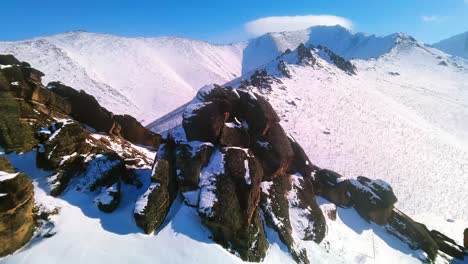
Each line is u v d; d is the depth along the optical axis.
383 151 56.50
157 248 14.73
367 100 82.06
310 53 104.31
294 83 77.81
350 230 22.66
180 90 147.25
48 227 14.78
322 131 57.09
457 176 54.72
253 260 15.92
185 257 14.55
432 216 41.62
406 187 47.16
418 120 80.50
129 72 156.12
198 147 18.59
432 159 59.06
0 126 19.02
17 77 22.17
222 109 20.56
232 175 17.77
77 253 13.63
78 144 19.48
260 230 17.41
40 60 135.50
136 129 30.89
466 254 24.56
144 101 125.62
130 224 15.84
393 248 22.44
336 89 82.88
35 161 18.66
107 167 18.97
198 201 16.89
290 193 21.27
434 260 22.75
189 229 15.88
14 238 13.41
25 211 13.94
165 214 16.58
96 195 17.52
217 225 15.98
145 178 20.14
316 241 19.58
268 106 22.56
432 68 160.25
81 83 124.56
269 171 20.73
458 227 40.16
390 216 24.66
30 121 21.44
